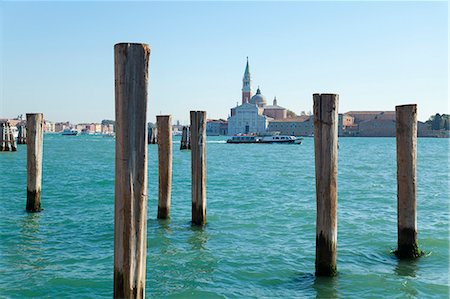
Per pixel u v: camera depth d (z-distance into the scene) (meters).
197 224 14.55
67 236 13.67
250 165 46.41
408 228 11.22
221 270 10.58
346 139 169.38
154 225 14.88
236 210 18.06
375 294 9.16
